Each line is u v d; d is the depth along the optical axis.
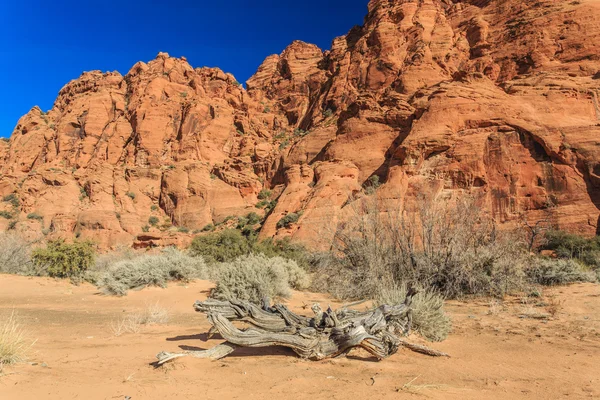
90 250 18.98
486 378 4.49
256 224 58.66
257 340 4.97
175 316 9.45
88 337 6.62
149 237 54.75
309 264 22.06
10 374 3.90
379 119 53.75
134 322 7.92
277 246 28.62
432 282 12.56
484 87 45.25
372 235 14.06
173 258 16.03
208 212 66.56
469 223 13.80
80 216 64.94
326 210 44.44
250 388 3.87
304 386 3.94
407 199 38.34
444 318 6.91
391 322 5.91
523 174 39.38
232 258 25.25
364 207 15.34
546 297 11.90
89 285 16.44
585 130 39.16
